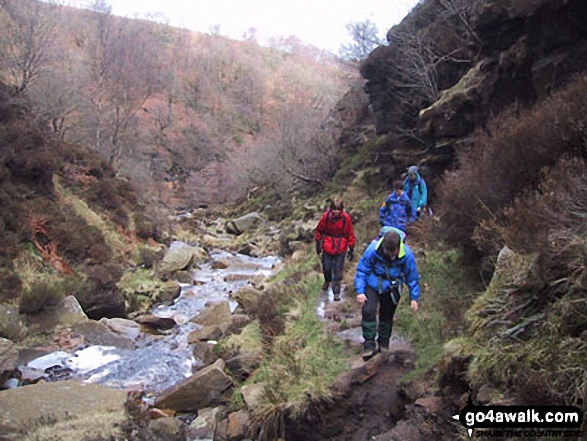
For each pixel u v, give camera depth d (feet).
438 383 14.89
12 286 30.50
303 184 85.40
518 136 20.84
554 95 22.43
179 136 177.68
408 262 16.29
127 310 35.58
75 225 41.91
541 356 11.65
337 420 16.02
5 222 35.47
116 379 23.84
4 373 21.93
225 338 26.73
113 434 16.89
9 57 66.74
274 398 17.08
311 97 167.12
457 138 39.60
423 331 18.80
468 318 15.61
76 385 20.63
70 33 149.59
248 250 66.13
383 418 15.64
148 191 112.78
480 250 19.77
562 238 13.12
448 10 45.98
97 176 55.72
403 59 52.31
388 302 17.20
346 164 72.79
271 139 102.01
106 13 151.02
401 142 52.90
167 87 204.74
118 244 47.65
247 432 17.42
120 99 111.86
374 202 52.90
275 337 23.15
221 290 42.83
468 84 38.60
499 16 33.35
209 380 21.08
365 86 62.39
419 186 28.45
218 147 181.98
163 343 29.27
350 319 22.30
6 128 43.32
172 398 20.80
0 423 16.92
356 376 16.90
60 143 55.42
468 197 21.66
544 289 13.46
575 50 27.71
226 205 125.70
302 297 26.94
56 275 34.86
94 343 28.25
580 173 16.70
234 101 228.84
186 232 76.74
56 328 29.09
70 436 16.43
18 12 71.15
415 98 51.16
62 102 78.69
